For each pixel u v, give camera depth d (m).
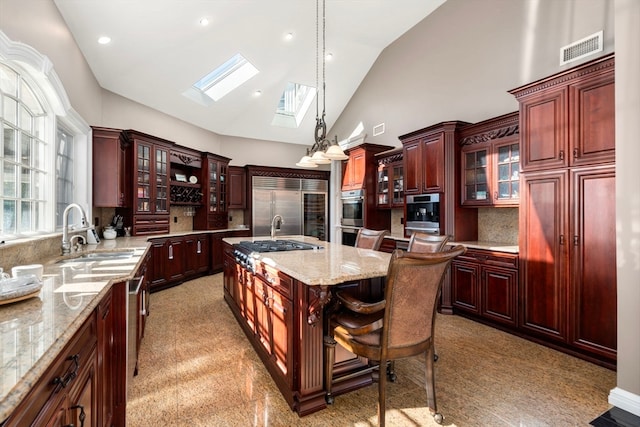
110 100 4.39
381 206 5.30
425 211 4.12
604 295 2.34
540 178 2.74
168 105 5.16
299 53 5.29
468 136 3.76
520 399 1.96
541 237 2.74
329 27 4.90
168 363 2.40
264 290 2.39
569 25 3.07
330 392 1.92
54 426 0.83
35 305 1.16
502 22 3.70
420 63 4.88
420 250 2.56
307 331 1.82
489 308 3.23
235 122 6.43
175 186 5.43
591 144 2.40
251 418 1.76
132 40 3.60
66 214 2.49
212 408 1.85
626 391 1.87
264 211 6.85
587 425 1.72
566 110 2.55
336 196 7.18
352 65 5.85
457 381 2.17
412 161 4.32
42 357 0.74
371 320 1.78
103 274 1.75
